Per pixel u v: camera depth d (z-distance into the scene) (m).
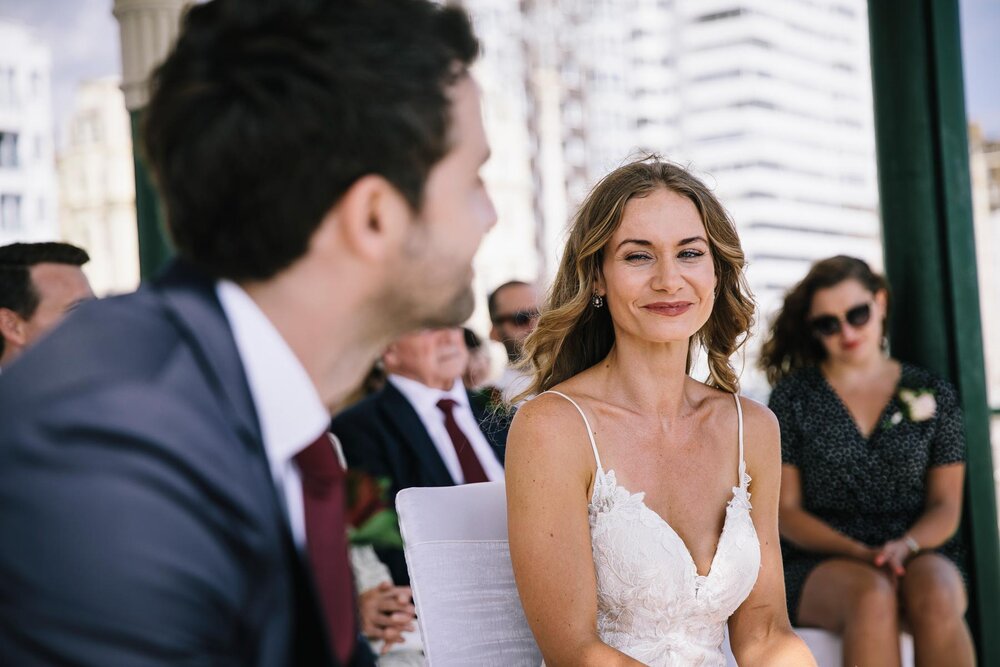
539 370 2.46
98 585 0.61
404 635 3.04
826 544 3.41
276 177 0.73
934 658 3.19
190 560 0.64
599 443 2.21
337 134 0.73
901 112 3.69
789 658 2.23
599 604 2.20
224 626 0.66
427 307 0.82
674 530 2.23
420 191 0.77
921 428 3.54
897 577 3.35
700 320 2.26
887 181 3.75
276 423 0.75
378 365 3.75
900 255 3.74
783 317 3.77
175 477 0.65
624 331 2.28
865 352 3.60
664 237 2.22
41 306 2.92
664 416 2.29
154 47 4.30
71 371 0.68
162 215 0.79
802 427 3.60
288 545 0.72
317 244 0.76
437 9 0.79
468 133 0.80
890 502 3.54
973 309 3.70
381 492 3.10
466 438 3.56
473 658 2.22
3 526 0.61
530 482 2.13
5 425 0.65
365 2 0.76
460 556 2.28
